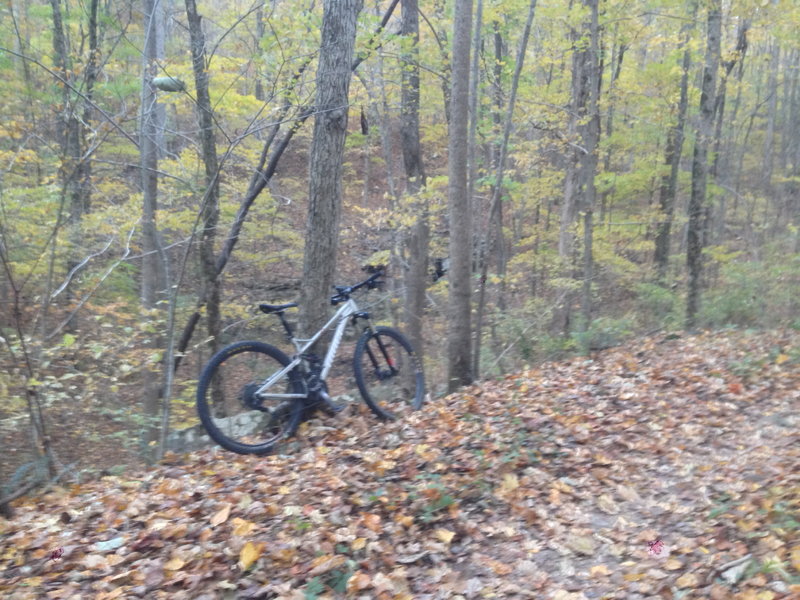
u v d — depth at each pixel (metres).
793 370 7.69
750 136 24.83
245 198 8.98
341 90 5.54
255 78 8.60
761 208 18.44
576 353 10.12
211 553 3.33
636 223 15.29
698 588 3.29
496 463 4.69
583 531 4.04
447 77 11.64
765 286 11.33
